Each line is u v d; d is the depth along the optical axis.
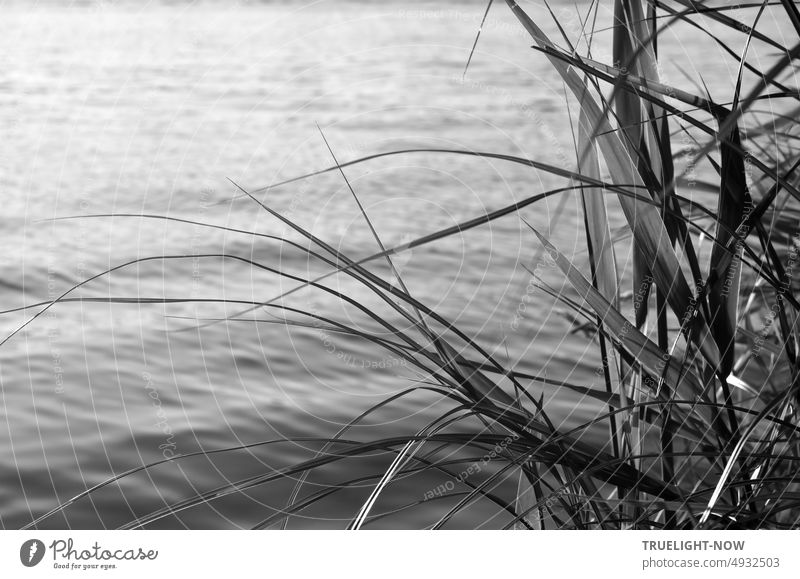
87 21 11.21
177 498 2.23
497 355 2.71
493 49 10.63
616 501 1.08
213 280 4.43
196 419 2.72
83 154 7.20
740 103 0.94
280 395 2.84
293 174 6.79
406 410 2.67
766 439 1.16
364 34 11.72
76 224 5.41
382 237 5.09
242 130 8.44
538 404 1.09
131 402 2.85
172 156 7.29
